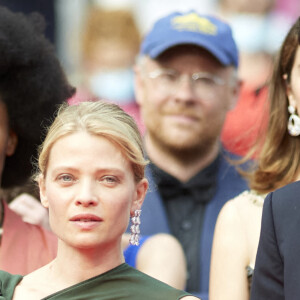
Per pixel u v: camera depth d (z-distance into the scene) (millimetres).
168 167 17078
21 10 22859
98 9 23516
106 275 10445
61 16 23578
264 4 22828
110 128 10391
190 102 17219
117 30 23219
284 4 22906
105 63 23172
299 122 13469
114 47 23172
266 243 10867
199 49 17312
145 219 16453
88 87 23062
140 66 18188
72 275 10469
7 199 14898
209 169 17078
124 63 23156
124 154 10430
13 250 13906
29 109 14359
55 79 14750
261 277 10859
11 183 14781
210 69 17391
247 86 21750
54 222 10398
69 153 10328
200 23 17625
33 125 14383
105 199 10250
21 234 14086
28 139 14469
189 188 16875
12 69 14289
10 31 14492
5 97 14156
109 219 10266
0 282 10656
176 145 17078
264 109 15039
